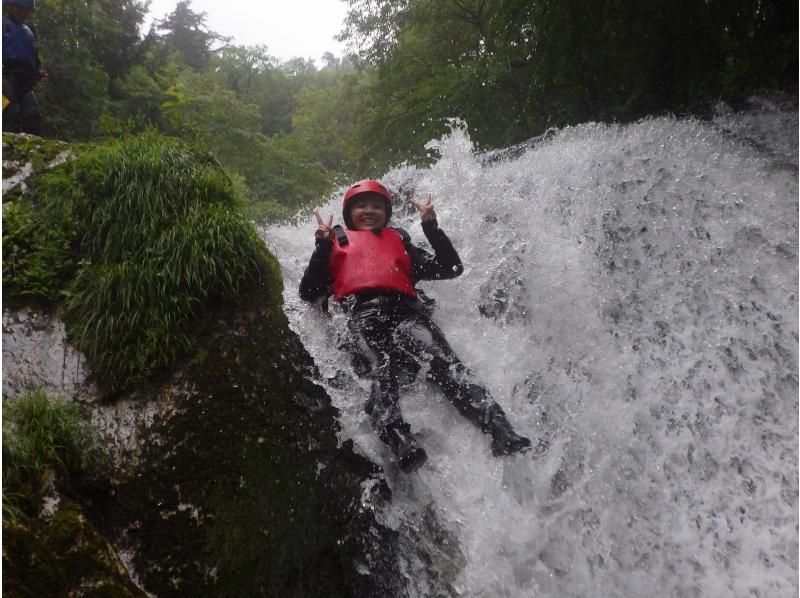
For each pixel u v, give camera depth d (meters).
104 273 3.30
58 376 3.05
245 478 3.02
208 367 3.20
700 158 5.59
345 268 3.76
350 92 16.53
